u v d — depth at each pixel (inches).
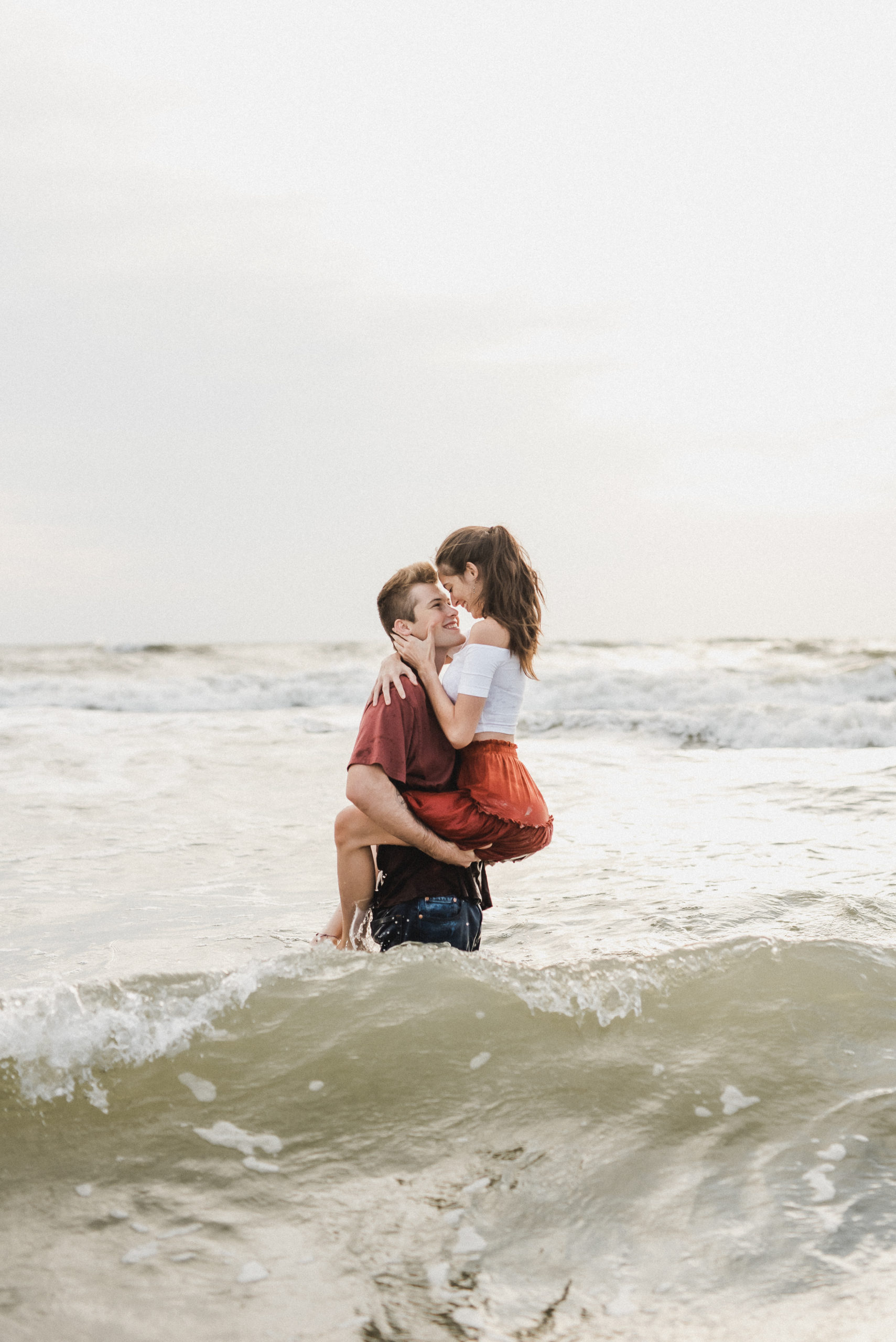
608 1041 91.8
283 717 444.5
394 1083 85.1
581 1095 84.1
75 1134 78.6
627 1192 72.4
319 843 202.4
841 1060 89.5
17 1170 74.4
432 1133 79.1
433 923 114.9
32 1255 65.4
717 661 762.2
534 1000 97.0
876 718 381.4
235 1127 79.7
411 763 114.7
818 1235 67.3
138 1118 80.4
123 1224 68.8
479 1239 67.5
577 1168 75.1
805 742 373.1
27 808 237.3
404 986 98.3
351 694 544.1
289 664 802.8
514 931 141.2
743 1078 86.6
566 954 128.3
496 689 117.9
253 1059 87.8
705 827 212.2
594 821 221.8
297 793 259.0
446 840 113.6
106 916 149.4
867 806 230.4
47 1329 58.6
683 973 103.0
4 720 420.5
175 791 261.9
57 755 319.3
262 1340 58.0
